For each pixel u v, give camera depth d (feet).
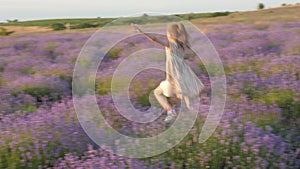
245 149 20.86
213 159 21.22
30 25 232.53
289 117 28.53
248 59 44.98
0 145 22.27
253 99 30.94
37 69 48.08
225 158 21.38
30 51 66.33
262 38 64.23
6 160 21.74
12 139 23.06
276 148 21.43
